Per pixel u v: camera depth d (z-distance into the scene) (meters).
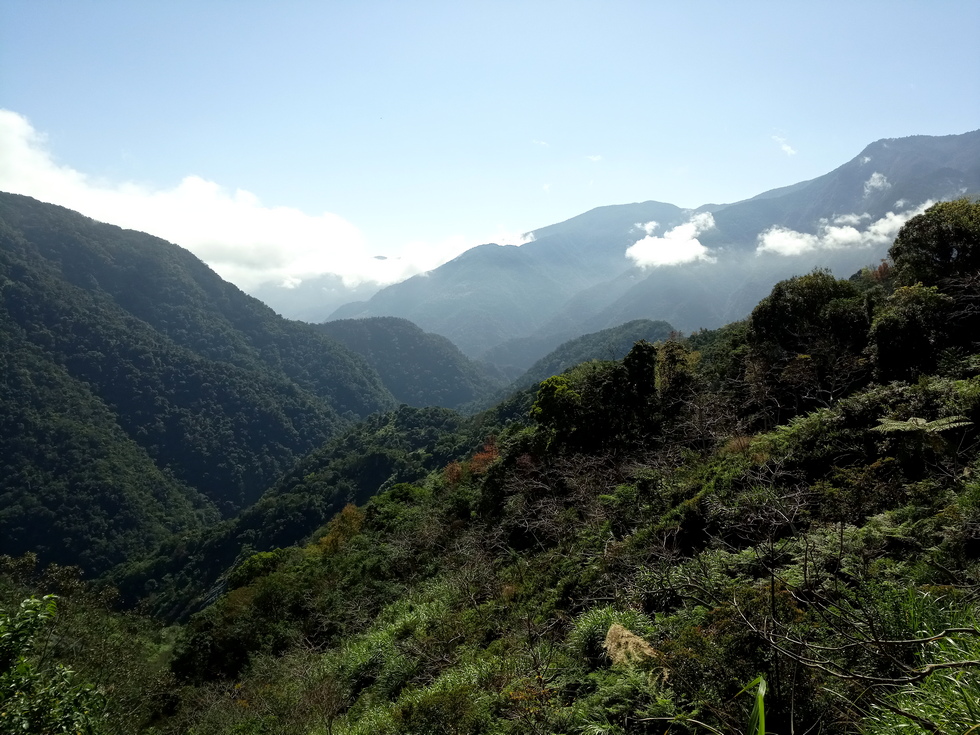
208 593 56.53
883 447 8.44
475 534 16.66
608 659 6.08
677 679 4.32
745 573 6.17
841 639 3.61
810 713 3.33
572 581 9.83
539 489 18.09
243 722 12.07
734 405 15.38
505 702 6.57
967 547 4.88
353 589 20.08
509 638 9.10
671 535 9.04
